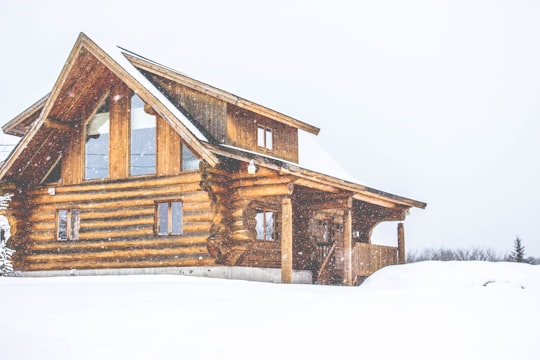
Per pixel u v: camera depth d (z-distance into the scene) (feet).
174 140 65.82
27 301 35.73
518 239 174.60
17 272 72.08
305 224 78.48
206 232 62.75
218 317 30.58
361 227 91.76
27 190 73.61
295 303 34.32
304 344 25.26
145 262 65.57
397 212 88.74
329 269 83.46
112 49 66.54
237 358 23.53
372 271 79.61
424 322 28.81
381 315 30.19
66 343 25.35
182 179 64.64
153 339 26.27
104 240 68.28
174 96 70.13
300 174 61.05
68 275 69.72
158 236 65.26
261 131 73.15
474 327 27.94
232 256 63.26
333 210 86.22
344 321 28.91
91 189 69.92
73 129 71.92
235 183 64.34
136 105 69.26
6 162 69.72
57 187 71.97
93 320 29.89
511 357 23.63
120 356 23.75
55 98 67.21
